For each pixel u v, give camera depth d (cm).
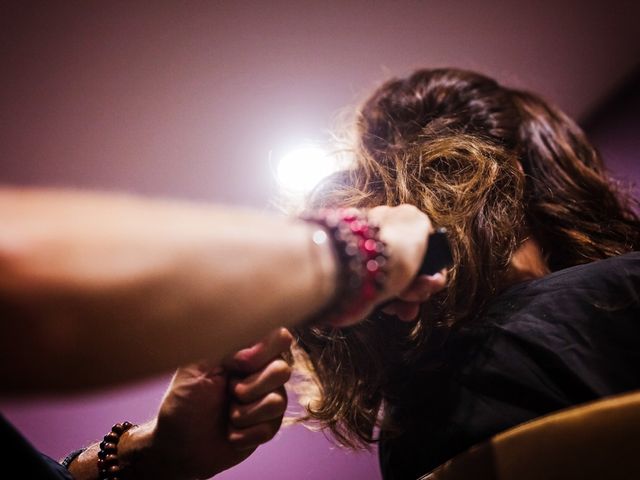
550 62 235
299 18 190
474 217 73
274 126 220
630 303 63
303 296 40
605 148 257
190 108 207
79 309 32
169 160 223
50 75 185
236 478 213
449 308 67
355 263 42
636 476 48
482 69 231
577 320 63
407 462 70
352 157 89
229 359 63
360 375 74
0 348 31
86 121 202
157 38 183
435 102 91
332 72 210
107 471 72
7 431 49
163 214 37
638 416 49
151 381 36
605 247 84
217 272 36
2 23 167
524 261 78
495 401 64
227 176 234
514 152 84
